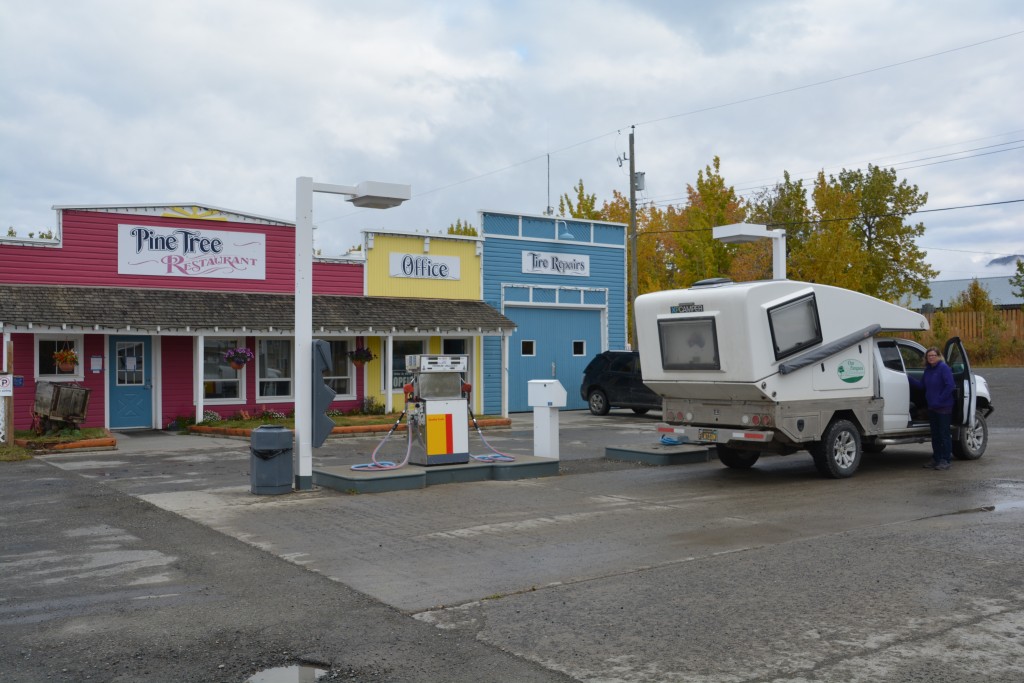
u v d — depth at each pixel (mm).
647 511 10406
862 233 46812
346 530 9352
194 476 13477
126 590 7062
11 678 5172
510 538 8930
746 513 10234
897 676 5078
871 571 7434
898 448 17141
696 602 6602
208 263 21547
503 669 5281
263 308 21359
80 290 19500
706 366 12492
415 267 25031
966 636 5758
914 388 14766
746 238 15297
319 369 11930
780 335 12242
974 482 12477
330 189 12023
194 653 5605
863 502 10906
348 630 6047
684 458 14891
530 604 6609
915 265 46375
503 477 12969
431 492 11828
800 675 5109
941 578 7188
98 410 20266
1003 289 73875
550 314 28234
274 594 6938
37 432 17625
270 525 9617
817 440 12805
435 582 7270
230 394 22062
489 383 26359
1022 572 7355
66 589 7094
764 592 6852
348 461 15023
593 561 7934
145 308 19641
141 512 10375
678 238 38031
